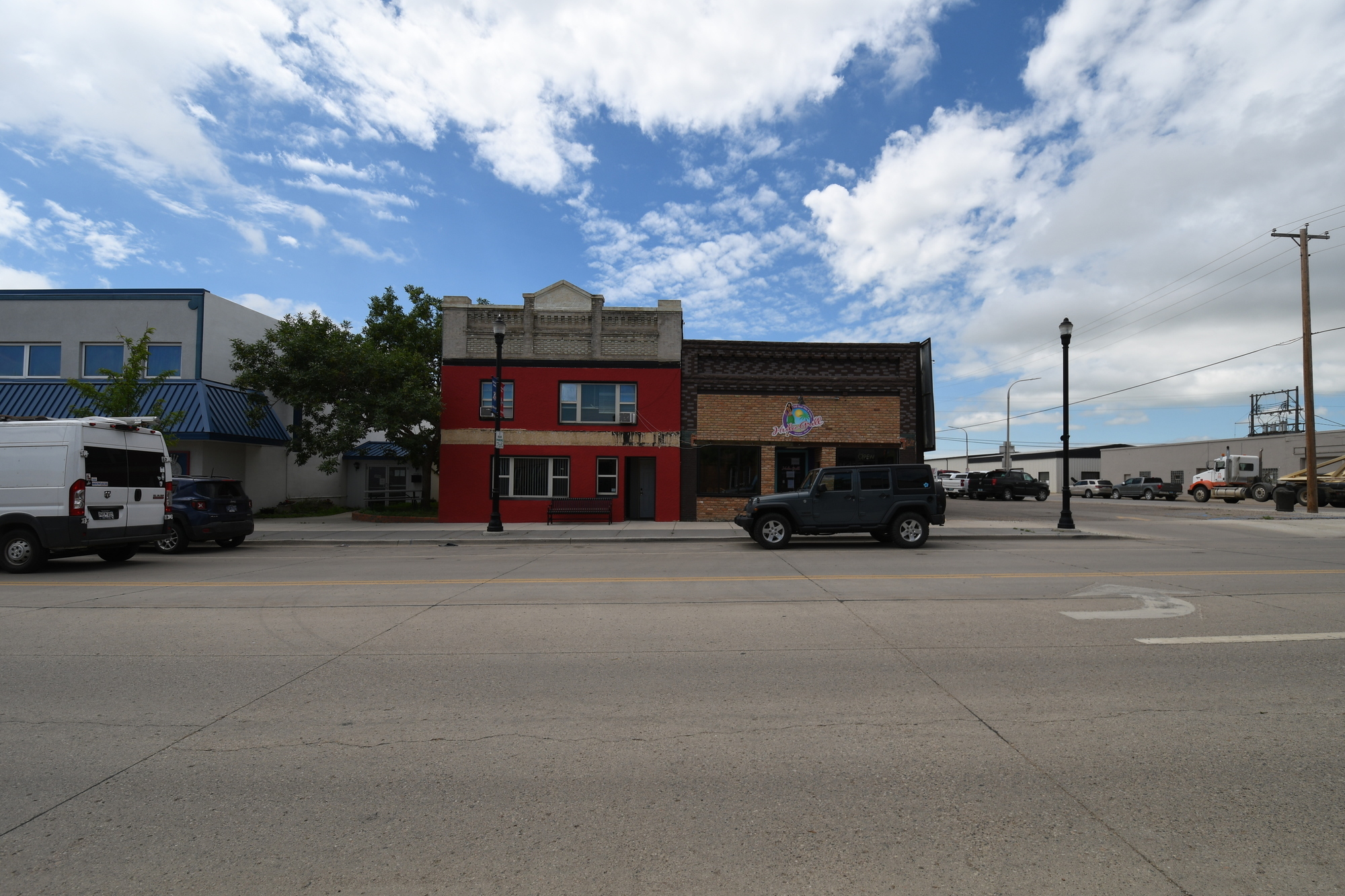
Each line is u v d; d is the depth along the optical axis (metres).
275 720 4.52
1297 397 54.91
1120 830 3.10
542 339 22.66
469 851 2.98
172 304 23.23
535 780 3.66
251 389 23.80
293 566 12.31
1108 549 14.21
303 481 27.55
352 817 3.28
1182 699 4.78
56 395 22.16
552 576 10.70
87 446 11.55
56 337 23.14
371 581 10.23
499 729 4.36
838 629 6.86
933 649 6.09
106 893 2.69
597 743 4.13
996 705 4.70
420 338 26.22
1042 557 12.73
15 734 4.30
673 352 22.64
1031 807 3.32
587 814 3.29
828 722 4.43
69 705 4.81
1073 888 2.68
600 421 22.62
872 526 14.75
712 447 22.77
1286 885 2.67
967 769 3.74
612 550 15.23
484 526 20.88
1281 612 7.43
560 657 5.95
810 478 15.73
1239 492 35.59
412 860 2.92
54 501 11.32
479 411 22.39
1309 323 26.06
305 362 21.30
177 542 14.78
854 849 2.98
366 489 30.45
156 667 5.68
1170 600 8.13
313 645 6.38
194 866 2.88
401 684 5.24
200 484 15.03
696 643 6.37
